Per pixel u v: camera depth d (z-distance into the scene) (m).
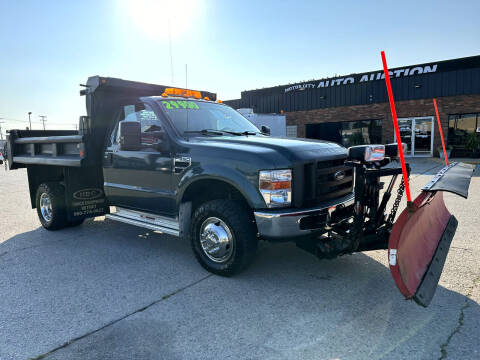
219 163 3.56
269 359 2.34
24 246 4.89
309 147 3.63
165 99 4.49
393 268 2.45
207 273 3.82
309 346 2.47
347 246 3.26
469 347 2.41
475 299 3.07
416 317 2.83
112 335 2.66
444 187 2.42
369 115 20.23
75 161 4.90
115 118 4.89
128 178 4.60
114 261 4.24
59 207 5.46
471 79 17.20
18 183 12.30
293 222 3.24
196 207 4.12
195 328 2.73
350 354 2.38
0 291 3.45
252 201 3.33
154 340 2.59
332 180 3.68
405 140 19.33
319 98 21.92
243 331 2.68
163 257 4.36
